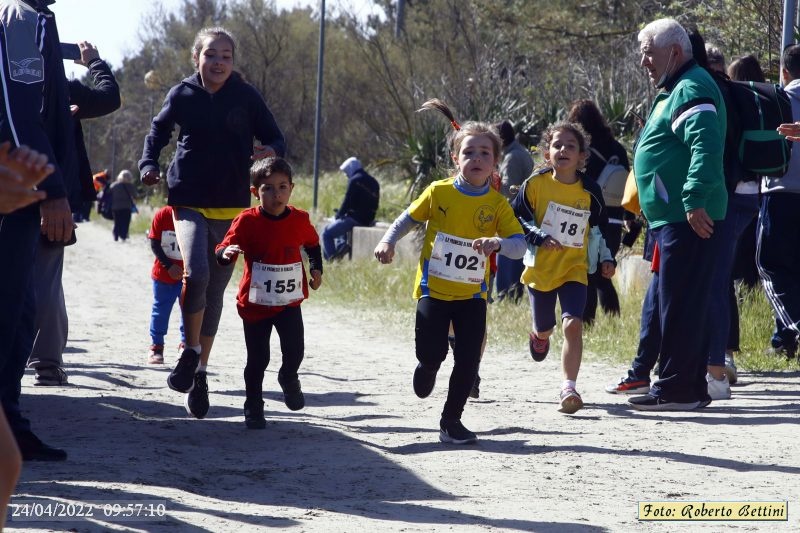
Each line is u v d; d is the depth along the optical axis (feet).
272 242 46.21
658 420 50.70
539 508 34.09
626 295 92.63
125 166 531.91
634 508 34.42
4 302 36.55
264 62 397.60
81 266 170.91
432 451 43.62
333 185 217.97
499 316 86.99
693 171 49.98
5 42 35.70
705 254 51.85
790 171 63.10
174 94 49.44
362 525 31.01
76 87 47.67
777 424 49.39
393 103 186.39
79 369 66.08
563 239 52.85
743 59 63.72
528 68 172.14
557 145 52.60
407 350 81.30
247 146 49.90
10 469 17.61
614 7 215.10
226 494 34.83
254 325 47.19
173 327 96.43
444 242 45.27
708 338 53.06
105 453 40.34
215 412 52.47
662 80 52.85
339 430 47.75
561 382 63.62
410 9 201.57
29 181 17.85
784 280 64.08
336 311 107.34
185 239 48.19
